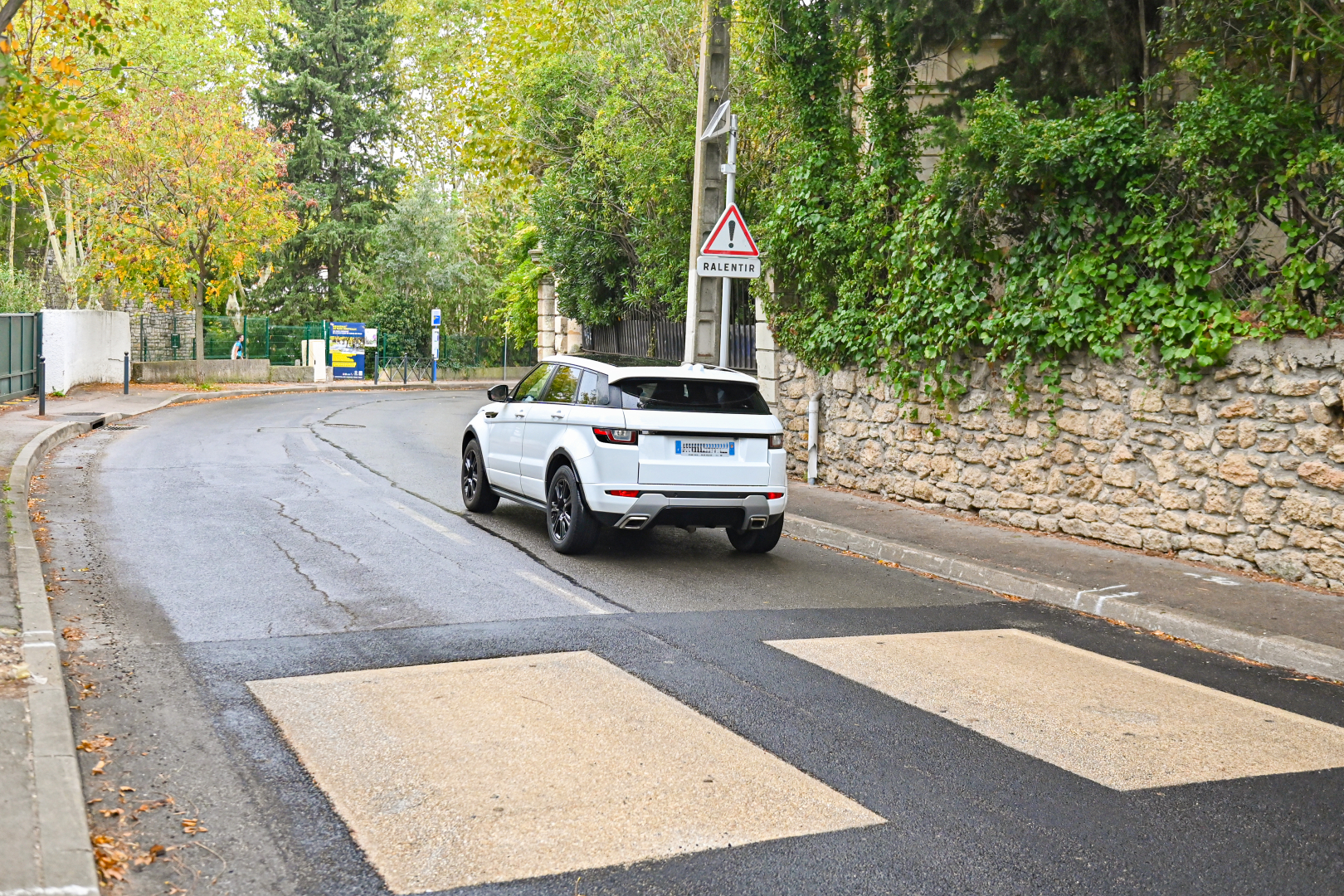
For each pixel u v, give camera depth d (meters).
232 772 4.52
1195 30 8.97
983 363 11.23
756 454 9.34
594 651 6.43
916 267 11.77
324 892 3.59
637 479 8.95
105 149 30.92
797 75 13.21
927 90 12.12
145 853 3.81
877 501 12.62
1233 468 8.88
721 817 4.23
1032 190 10.24
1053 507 10.53
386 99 56.06
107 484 12.54
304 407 26.88
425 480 13.87
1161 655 6.97
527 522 11.05
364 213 53.22
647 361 9.95
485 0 44.12
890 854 3.97
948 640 7.07
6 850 3.57
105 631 6.50
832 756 4.92
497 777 4.54
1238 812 4.44
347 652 6.25
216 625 6.73
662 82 17.86
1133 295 9.51
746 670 6.17
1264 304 8.69
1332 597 7.97
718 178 13.79
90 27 11.59
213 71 38.84
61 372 25.92
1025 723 5.45
